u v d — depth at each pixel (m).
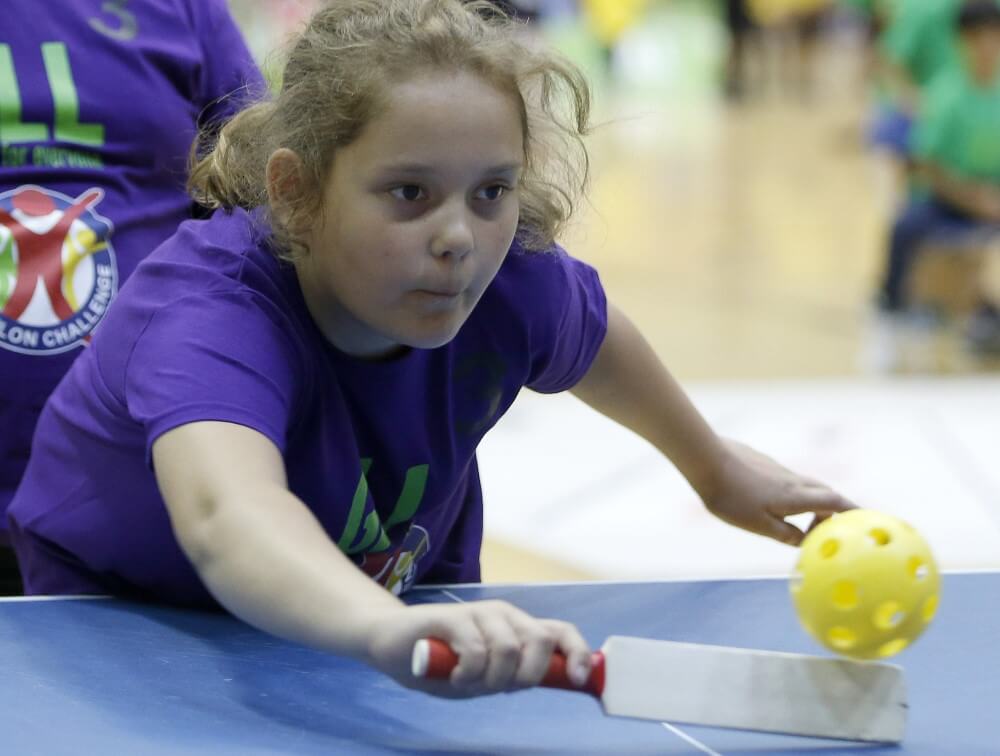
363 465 2.71
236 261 2.51
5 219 3.29
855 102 22.45
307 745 2.05
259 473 2.22
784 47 24.09
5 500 3.29
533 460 7.05
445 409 2.77
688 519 6.33
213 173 2.71
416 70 2.27
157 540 2.71
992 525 6.25
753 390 8.16
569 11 20.66
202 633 2.61
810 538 2.15
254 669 2.42
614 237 13.28
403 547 2.87
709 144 18.81
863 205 14.52
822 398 7.93
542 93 2.65
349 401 2.64
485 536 6.21
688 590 2.95
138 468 2.64
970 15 8.97
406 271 2.30
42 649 2.45
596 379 3.05
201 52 3.53
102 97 3.38
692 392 8.09
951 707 2.32
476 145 2.27
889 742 2.13
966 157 9.12
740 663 2.04
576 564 5.89
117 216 3.39
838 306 10.71
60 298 3.30
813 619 2.10
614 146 18.75
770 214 14.25
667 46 22.70
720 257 12.42
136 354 2.46
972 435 7.29
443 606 1.92
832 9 23.94
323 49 2.38
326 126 2.33
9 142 3.32
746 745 2.13
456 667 1.85
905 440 7.23
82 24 3.40
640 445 7.15
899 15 9.49
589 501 6.54
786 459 7.00
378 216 2.29
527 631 1.87
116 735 2.05
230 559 2.10
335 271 2.39
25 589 3.04
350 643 1.94
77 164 3.38
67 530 2.81
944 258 9.20
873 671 2.11
